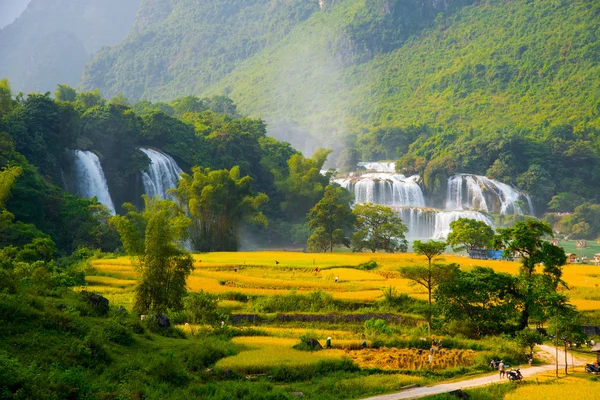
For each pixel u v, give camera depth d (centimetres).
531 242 6838
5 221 8781
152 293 6091
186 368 4394
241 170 17075
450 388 4494
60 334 4081
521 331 6259
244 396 3978
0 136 10912
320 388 4406
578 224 18862
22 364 3544
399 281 8538
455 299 6669
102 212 11688
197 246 12612
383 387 4441
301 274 9031
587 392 4322
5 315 4022
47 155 12106
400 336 6231
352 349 5738
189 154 16312
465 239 11750
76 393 3341
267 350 5162
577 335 6000
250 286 8075
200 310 6191
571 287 8281
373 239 13150
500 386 4538
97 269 8744
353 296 7475
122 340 4472
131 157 14238
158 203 11988
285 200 16862
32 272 6019
